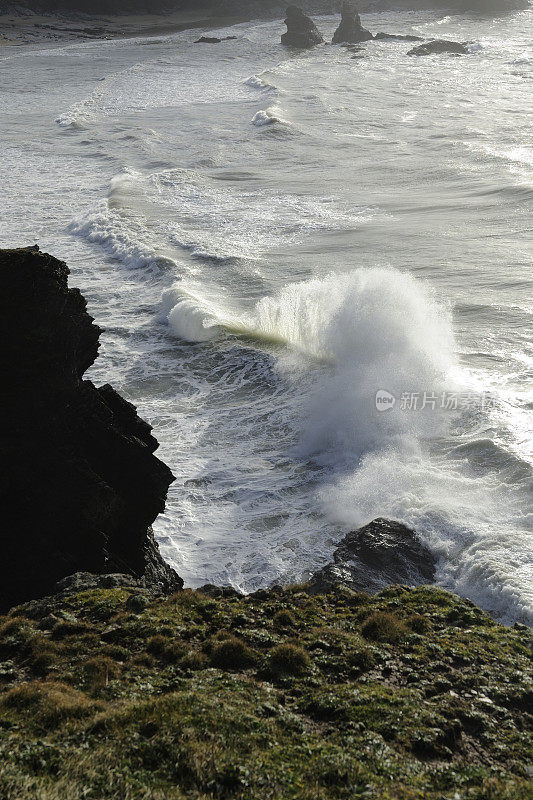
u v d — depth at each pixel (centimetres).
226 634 3575
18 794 2106
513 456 6481
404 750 2728
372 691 3105
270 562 5659
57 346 5188
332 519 6131
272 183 15762
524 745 2881
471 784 2538
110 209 13788
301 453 7081
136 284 11069
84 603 4006
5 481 4909
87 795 2173
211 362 8800
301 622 3881
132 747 2453
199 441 7319
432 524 5806
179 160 17512
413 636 3731
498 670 3478
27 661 3309
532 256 11069
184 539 5969
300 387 8069
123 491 5406
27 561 4825
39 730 2589
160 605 4012
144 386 8388
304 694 3111
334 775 2423
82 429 5353
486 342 8619
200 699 2812
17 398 5072
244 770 2362
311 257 11619
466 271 10706
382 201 14262
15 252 5175
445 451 6762
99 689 2991
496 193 14038
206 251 11912
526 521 5738
